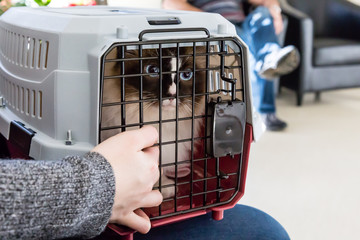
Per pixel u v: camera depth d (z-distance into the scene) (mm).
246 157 627
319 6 3340
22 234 391
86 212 422
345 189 1874
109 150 462
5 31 738
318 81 2988
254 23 2539
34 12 661
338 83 3037
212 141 571
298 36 2887
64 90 551
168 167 716
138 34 557
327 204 1750
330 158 2186
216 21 615
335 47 2961
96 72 521
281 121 2578
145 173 469
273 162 2123
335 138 2455
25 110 647
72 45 545
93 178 424
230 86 651
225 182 669
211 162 694
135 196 469
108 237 619
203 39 553
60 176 407
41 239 408
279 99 3205
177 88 559
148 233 647
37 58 603
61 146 554
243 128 589
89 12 664
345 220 1638
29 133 595
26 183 390
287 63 2311
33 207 389
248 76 591
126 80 625
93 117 542
